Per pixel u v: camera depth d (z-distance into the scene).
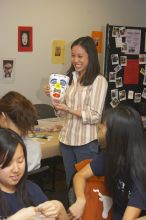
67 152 2.49
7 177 1.29
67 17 4.21
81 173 1.73
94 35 4.48
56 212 1.33
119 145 1.52
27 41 3.95
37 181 2.13
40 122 3.38
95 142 2.40
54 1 4.07
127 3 4.73
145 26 4.94
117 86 4.64
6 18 3.76
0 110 1.75
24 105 1.78
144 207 1.49
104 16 4.54
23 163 1.32
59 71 4.27
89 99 2.36
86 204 1.65
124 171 1.54
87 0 4.34
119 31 4.54
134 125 1.51
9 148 1.26
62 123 3.35
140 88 4.84
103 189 1.66
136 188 1.50
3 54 3.81
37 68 4.08
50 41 4.12
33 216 1.23
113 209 1.63
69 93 2.44
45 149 2.58
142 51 4.78
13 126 1.75
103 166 1.70
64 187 3.70
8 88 3.91
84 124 2.38
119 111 1.55
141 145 1.52
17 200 1.34
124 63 4.64
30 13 3.91
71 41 4.29
